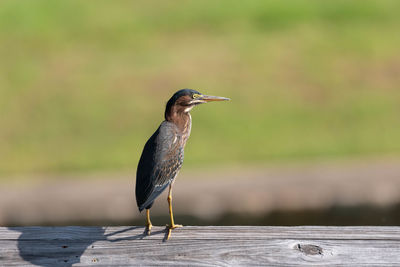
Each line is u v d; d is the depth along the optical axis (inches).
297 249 170.7
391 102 932.6
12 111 926.4
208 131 826.2
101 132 855.1
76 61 1136.2
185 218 569.9
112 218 587.2
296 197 590.2
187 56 1155.9
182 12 1398.9
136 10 1401.3
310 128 843.4
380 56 1132.5
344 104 932.0
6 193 613.0
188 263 171.2
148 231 179.9
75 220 587.5
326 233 175.2
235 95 970.1
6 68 1095.0
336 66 1094.4
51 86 1019.9
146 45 1221.1
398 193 596.7
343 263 167.3
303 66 1098.7
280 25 1322.6
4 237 178.7
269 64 1109.1
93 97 973.8
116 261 173.2
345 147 767.7
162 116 909.2
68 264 172.1
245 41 1237.1
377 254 168.6
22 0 1396.4
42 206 591.8
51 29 1285.7
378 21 1322.6
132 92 991.6
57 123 885.8
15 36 1240.8
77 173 709.9
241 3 1433.3
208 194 584.1
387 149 754.8
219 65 1110.4
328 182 602.9
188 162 726.5
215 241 174.6
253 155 746.8
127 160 756.0
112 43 1233.4
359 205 590.9
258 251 171.2
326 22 1326.3
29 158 773.9
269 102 940.6
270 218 578.6
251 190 592.1
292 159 725.3
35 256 174.2
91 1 1429.6
